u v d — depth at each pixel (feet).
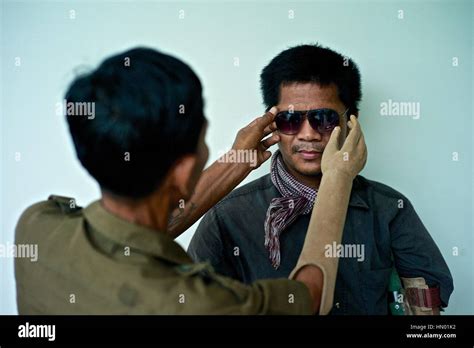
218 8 2.72
